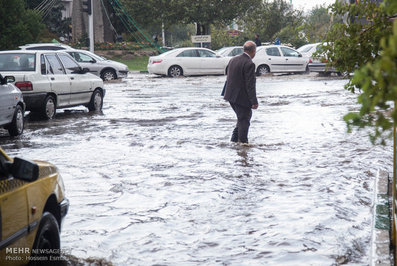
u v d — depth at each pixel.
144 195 8.04
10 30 41.97
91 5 41.94
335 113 17.45
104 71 34.78
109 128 15.00
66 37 68.00
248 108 12.05
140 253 5.76
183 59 39.34
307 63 39.69
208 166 9.90
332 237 6.09
